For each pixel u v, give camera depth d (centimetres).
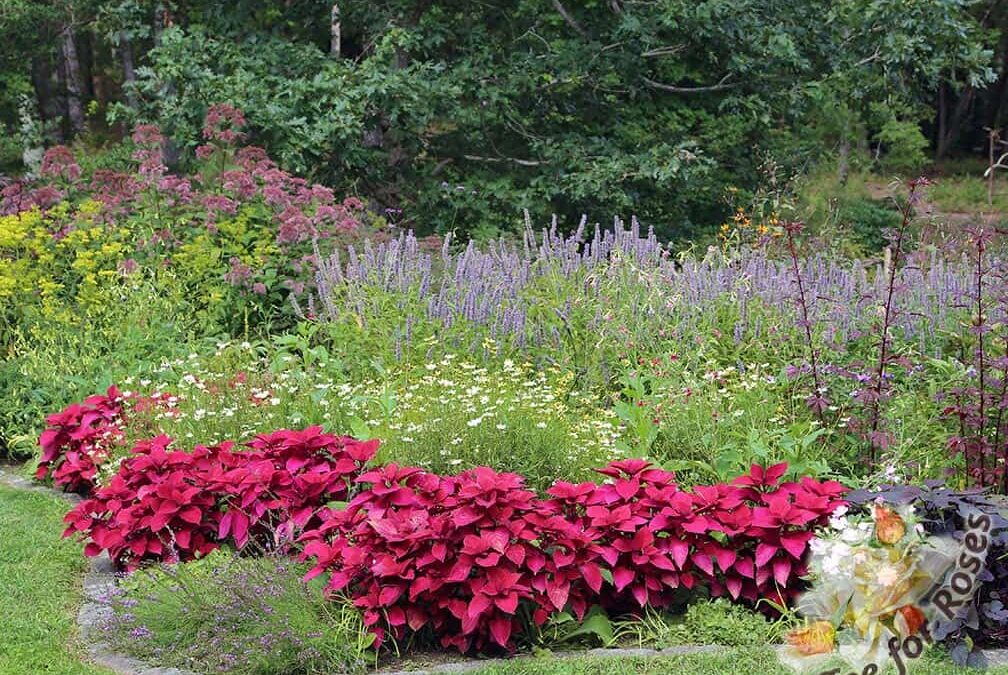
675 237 1373
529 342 804
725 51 1324
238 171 1004
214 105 1054
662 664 462
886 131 2602
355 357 795
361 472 577
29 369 846
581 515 515
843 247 1307
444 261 862
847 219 1803
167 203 990
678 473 641
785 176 1491
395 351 782
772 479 529
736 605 509
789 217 1535
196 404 695
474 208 1299
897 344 767
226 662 467
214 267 945
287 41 1341
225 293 930
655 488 521
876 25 1302
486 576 480
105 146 2331
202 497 569
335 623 484
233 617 488
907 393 688
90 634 505
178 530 567
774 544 504
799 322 693
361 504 513
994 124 3725
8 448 810
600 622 497
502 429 589
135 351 849
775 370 759
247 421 680
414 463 586
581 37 1373
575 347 791
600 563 508
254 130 1250
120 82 2889
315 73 1302
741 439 659
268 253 963
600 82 1366
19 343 890
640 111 1401
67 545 623
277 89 1230
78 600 549
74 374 848
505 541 477
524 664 464
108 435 688
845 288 805
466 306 800
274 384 722
